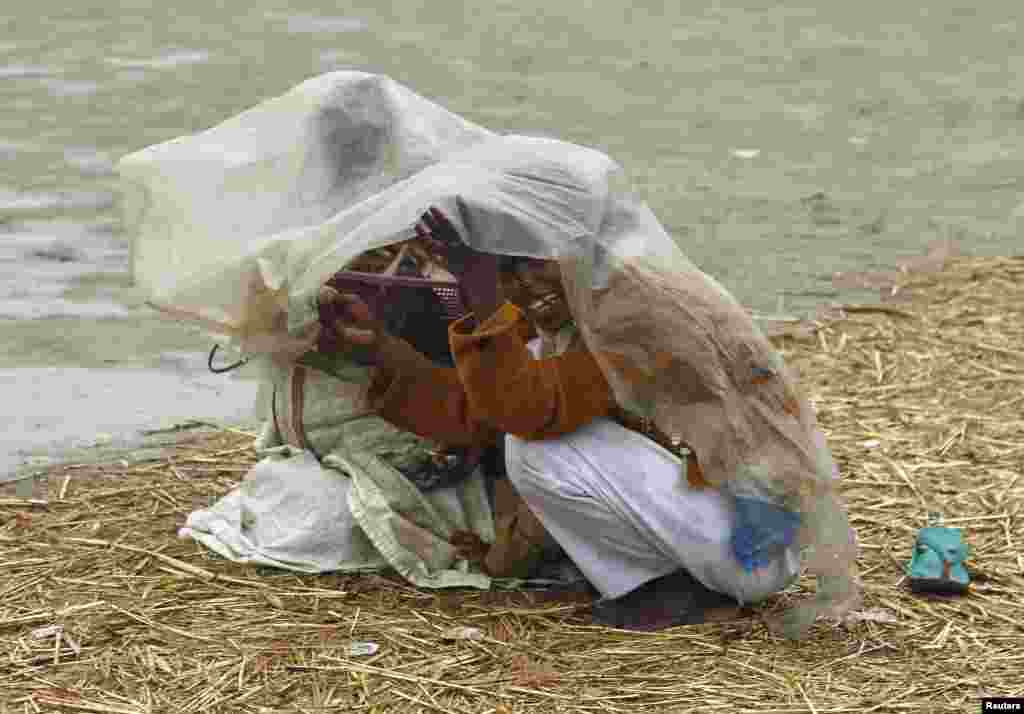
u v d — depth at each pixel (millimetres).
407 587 13617
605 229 12484
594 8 54688
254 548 14086
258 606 13227
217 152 13906
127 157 14000
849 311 22812
